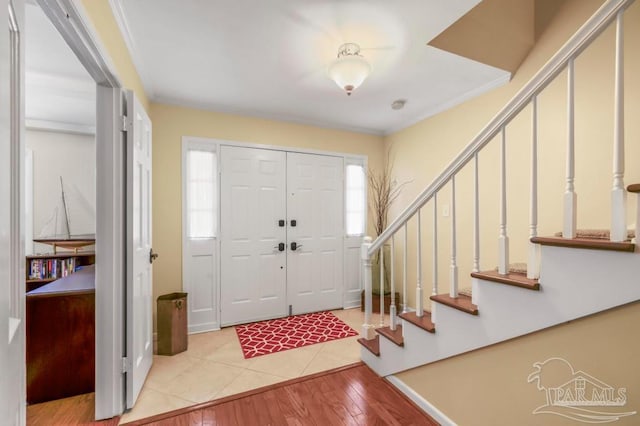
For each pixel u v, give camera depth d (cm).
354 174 371
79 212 337
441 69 225
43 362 175
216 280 294
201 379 200
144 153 194
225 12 161
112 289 160
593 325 104
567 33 194
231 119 304
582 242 100
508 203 235
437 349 161
